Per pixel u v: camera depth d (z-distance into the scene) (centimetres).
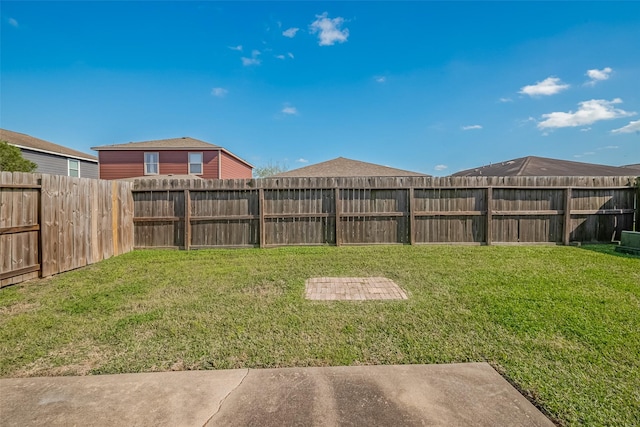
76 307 340
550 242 748
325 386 200
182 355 240
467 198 747
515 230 747
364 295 376
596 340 254
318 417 171
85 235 552
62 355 241
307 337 268
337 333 275
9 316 316
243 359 234
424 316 308
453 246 721
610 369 215
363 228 745
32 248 454
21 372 219
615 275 450
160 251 696
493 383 202
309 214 741
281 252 664
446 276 455
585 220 749
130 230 704
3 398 188
